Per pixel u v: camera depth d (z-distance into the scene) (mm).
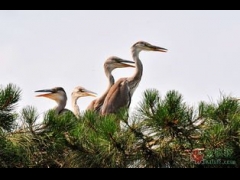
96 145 16219
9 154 16312
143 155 16078
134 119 15906
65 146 16484
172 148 16016
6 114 15719
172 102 15297
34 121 16188
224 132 15531
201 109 15750
